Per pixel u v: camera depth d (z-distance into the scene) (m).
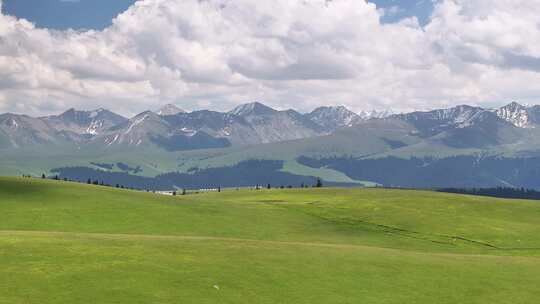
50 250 61.06
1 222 114.81
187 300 49.84
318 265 64.81
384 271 64.88
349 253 73.31
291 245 76.88
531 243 120.69
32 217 120.25
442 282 62.53
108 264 57.53
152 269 57.19
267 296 53.06
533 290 61.84
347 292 56.44
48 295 47.84
